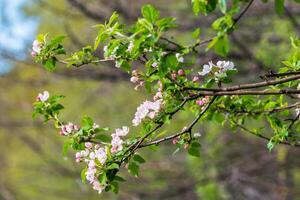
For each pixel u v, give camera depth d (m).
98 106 13.27
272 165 10.16
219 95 3.54
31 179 13.56
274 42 8.62
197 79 3.59
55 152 11.93
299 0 3.23
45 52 3.50
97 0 8.70
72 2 8.06
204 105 3.92
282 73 3.48
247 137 10.14
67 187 13.27
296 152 9.85
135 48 3.17
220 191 9.85
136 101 12.91
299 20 9.09
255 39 8.99
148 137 3.68
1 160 14.64
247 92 3.46
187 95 3.52
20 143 15.42
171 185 10.29
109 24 3.30
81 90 13.22
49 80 10.48
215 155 10.03
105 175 3.38
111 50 3.33
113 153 3.49
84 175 3.55
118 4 8.44
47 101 3.83
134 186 10.76
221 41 3.17
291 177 10.93
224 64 3.50
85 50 3.48
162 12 8.98
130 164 3.51
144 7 3.08
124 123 12.83
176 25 3.08
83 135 3.64
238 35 9.03
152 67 3.41
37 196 13.90
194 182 9.97
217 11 7.49
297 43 3.74
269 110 4.08
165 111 3.55
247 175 10.09
